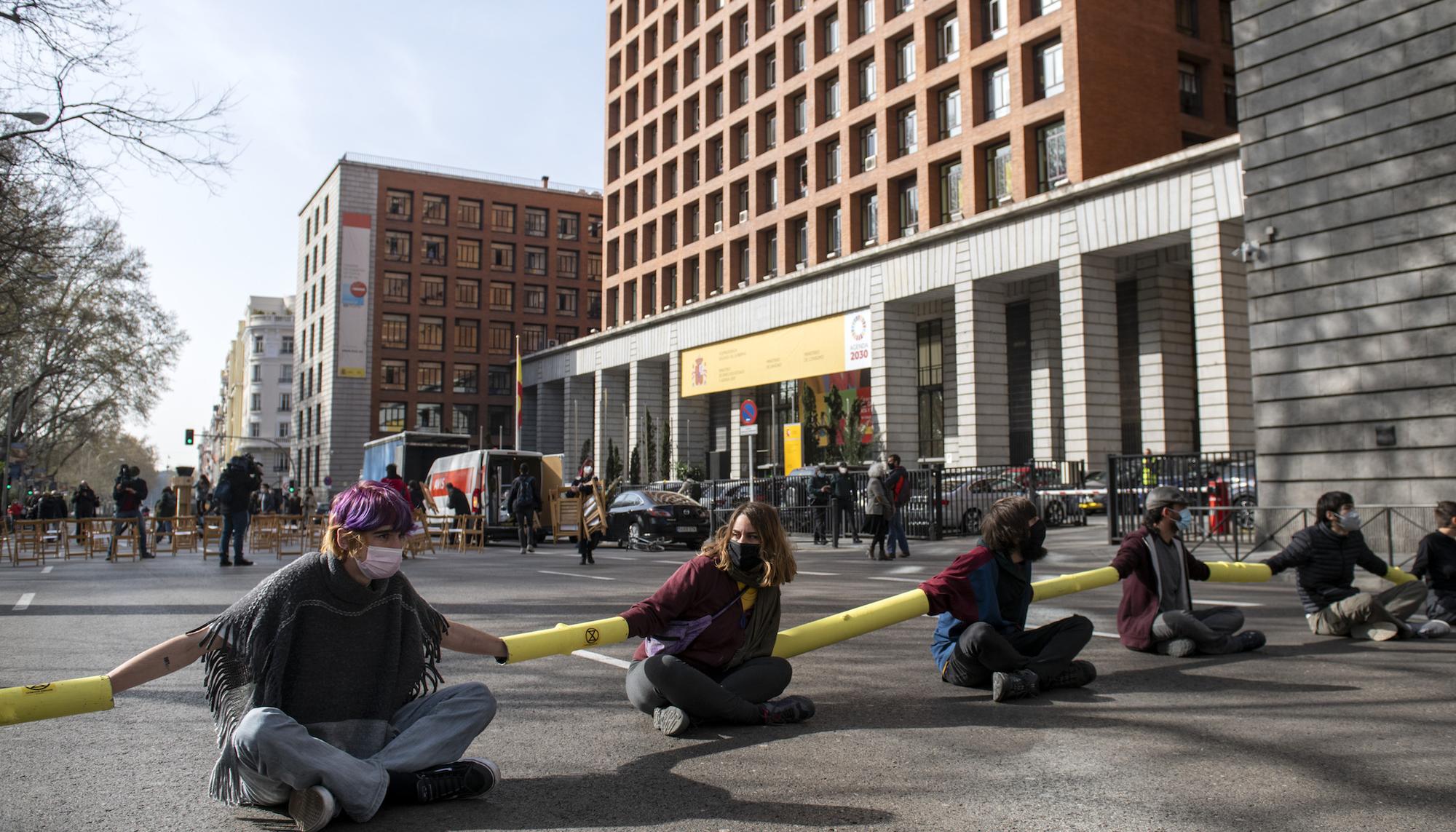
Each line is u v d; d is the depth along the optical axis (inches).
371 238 2586.1
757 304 1678.2
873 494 673.6
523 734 184.1
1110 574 265.4
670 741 178.1
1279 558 303.1
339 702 131.3
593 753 169.5
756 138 1772.9
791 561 193.3
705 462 1934.1
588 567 638.5
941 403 1481.3
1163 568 268.7
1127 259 1215.6
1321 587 302.8
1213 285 986.7
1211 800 139.9
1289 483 542.0
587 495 671.1
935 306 1477.6
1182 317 1205.7
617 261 2261.3
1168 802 139.0
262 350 4254.4
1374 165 507.5
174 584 505.0
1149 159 1213.1
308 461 2785.4
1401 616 293.3
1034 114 1227.9
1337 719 189.3
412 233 2657.5
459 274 2704.2
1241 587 469.4
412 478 1283.2
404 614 137.3
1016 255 1208.2
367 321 2556.6
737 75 1852.9
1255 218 565.6
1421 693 212.7
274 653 125.8
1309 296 535.2
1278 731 180.7
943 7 1374.3
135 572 600.7
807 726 189.2
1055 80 1220.5
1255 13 568.4
